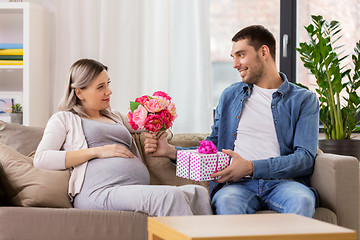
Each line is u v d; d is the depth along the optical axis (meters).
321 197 2.24
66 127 2.33
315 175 2.29
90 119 2.42
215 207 2.13
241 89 2.50
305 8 3.62
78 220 1.98
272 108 2.40
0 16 3.43
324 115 2.99
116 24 3.30
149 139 2.31
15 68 3.17
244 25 3.65
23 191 2.05
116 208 2.10
